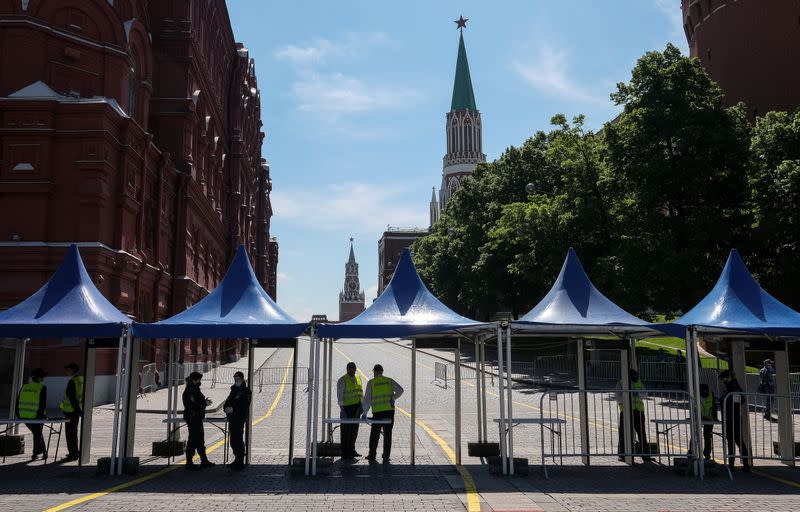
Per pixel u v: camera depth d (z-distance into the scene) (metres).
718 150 31.67
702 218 30.75
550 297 14.80
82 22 26.69
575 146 36.75
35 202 24.48
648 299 32.50
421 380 39.34
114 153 26.17
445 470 13.03
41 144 24.66
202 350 42.31
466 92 168.00
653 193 31.50
